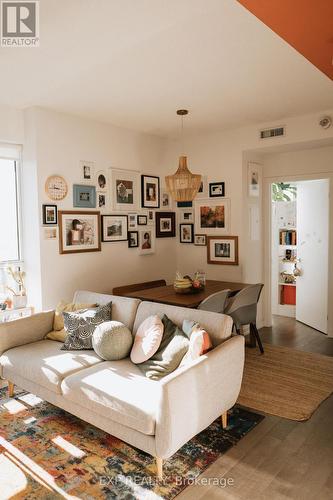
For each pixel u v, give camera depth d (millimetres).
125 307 3205
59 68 2912
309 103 3834
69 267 4188
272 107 3967
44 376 2666
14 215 4062
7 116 3826
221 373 2455
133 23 2238
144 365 2600
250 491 2014
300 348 4359
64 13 2113
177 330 2699
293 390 3238
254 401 3039
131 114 4184
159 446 2041
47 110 3941
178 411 2074
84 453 2359
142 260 5086
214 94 3547
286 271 6125
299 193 5387
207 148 5086
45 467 2229
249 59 2789
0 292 3969
